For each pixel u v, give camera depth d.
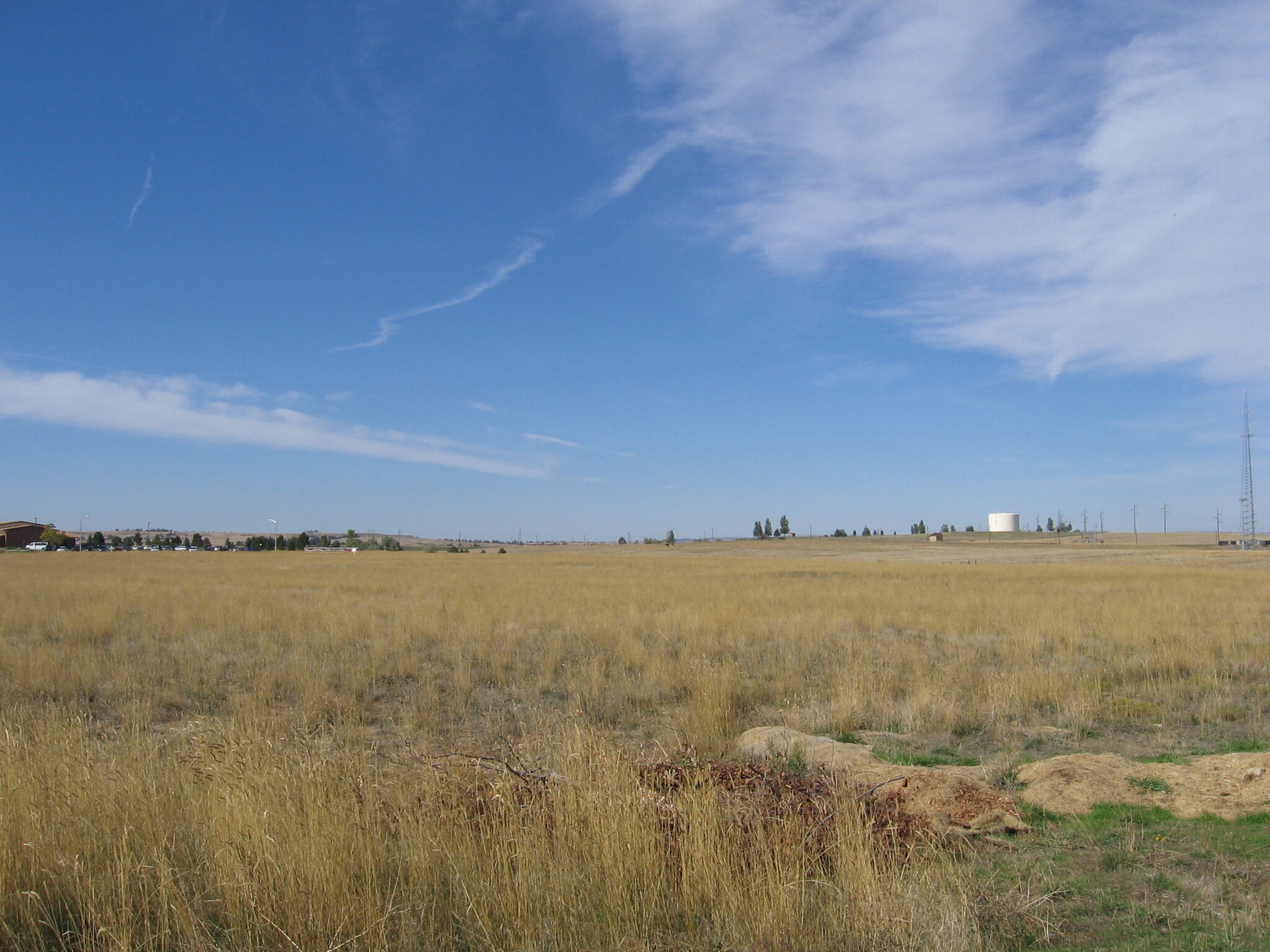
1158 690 12.07
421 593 31.59
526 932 4.13
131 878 4.42
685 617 20.91
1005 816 6.23
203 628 19.58
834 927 4.20
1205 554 85.50
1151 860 5.52
